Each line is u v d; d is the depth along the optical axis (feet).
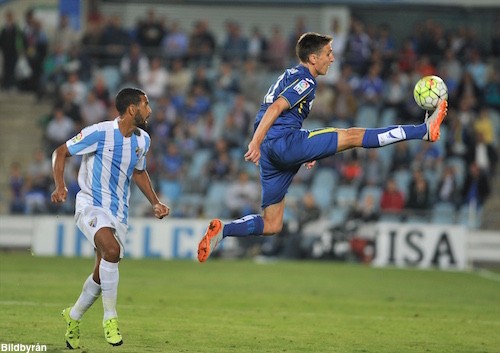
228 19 332.80
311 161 106.73
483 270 242.99
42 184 260.21
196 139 282.97
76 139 98.99
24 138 306.55
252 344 105.50
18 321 115.75
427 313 144.66
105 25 309.22
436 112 102.47
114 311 97.40
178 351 98.68
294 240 247.29
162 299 149.59
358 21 321.73
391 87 290.56
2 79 308.60
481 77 294.66
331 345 107.14
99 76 290.15
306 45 105.70
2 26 326.24
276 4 323.78
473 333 122.21
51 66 310.04
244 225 105.09
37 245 245.86
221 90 297.53
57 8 327.88
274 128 103.96
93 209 98.84
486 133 278.87
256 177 273.75
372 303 156.46
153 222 245.65
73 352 95.61
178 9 333.62
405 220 251.19
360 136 102.12
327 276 206.59
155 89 295.07
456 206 262.88
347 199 264.72
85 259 230.27
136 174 104.32
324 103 288.51
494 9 318.86
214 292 164.66
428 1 313.53
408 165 273.95
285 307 145.38
